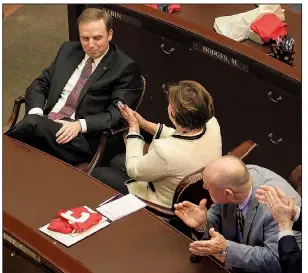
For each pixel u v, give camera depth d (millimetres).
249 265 3102
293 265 2945
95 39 4375
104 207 3342
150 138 4457
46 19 7344
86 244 3107
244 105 4812
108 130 4426
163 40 5102
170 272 2959
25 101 4750
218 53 4766
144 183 3895
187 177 3461
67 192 3473
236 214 3297
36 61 6672
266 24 4859
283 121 4586
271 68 4449
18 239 3176
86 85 4512
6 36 7012
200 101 3496
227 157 3191
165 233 3178
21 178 3584
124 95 4477
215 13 5254
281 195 3047
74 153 4414
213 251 3045
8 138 3943
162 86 5352
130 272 2957
